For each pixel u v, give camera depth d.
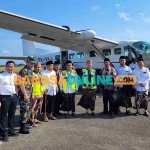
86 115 5.62
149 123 4.77
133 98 8.22
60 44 11.68
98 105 7.03
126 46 10.36
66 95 5.52
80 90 11.48
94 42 10.82
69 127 4.59
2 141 3.78
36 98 4.68
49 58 15.62
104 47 11.32
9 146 3.55
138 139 3.75
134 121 4.96
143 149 3.31
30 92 4.41
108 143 3.58
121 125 4.65
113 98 5.45
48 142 3.70
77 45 11.46
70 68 5.61
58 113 5.86
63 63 14.22
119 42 10.68
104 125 4.68
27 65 4.42
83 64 12.69
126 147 3.39
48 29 9.33
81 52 12.62
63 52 14.37
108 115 5.64
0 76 3.88
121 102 5.59
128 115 5.59
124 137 3.87
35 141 3.77
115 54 10.92
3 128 3.80
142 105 5.52
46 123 4.96
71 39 10.46
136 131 4.21
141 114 5.68
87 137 3.91
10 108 4.03
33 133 4.23
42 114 5.93
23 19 8.17
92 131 4.26
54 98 5.37
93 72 5.67
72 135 4.05
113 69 5.64
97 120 5.13
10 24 8.84
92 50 12.07
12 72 4.04
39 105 4.89
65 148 3.40
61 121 5.12
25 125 4.25
